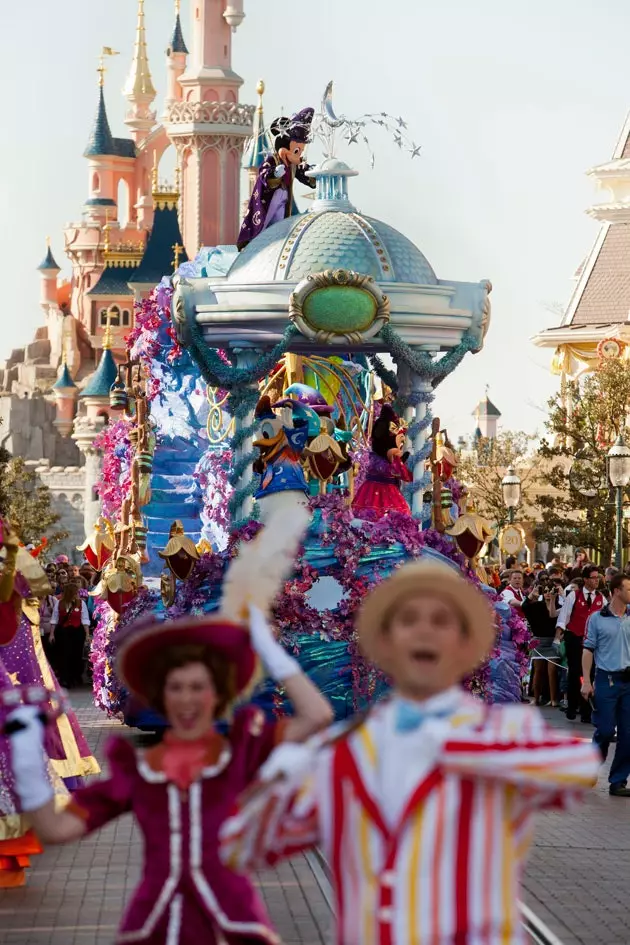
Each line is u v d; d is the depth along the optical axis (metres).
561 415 121.25
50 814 13.66
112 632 51.75
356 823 11.67
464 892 11.43
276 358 45.88
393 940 11.41
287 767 11.88
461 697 11.99
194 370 58.75
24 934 23.89
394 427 46.88
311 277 45.00
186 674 13.96
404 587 12.23
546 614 64.12
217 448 58.34
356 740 11.84
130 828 34.41
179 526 45.44
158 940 13.73
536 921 24.92
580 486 119.25
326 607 43.22
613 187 172.00
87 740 49.72
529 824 11.83
